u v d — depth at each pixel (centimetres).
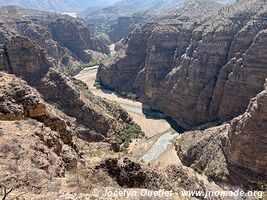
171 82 10575
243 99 8312
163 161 7344
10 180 2039
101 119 7906
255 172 5706
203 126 8738
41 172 2250
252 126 5809
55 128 3816
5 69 7638
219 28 9631
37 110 3706
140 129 9106
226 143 6378
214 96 9031
